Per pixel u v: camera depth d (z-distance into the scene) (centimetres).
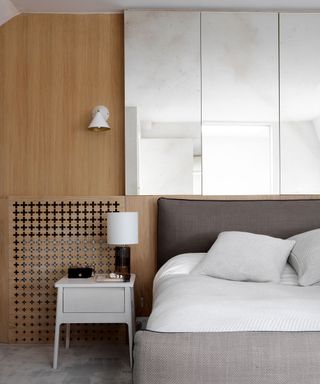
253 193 387
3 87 389
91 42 391
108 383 274
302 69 389
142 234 379
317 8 388
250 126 388
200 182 386
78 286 313
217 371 180
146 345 184
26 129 390
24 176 390
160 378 181
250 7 385
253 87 388
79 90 391
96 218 376
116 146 391
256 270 300
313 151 388
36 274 373
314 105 388
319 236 312
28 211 375
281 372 179
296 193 388
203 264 312
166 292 256
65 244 374
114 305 314
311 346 181
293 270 313
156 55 386
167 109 386
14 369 301
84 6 381
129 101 385
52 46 390
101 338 373
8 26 390
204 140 387
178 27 386
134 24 385
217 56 388
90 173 391
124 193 390
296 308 207
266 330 193
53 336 372
